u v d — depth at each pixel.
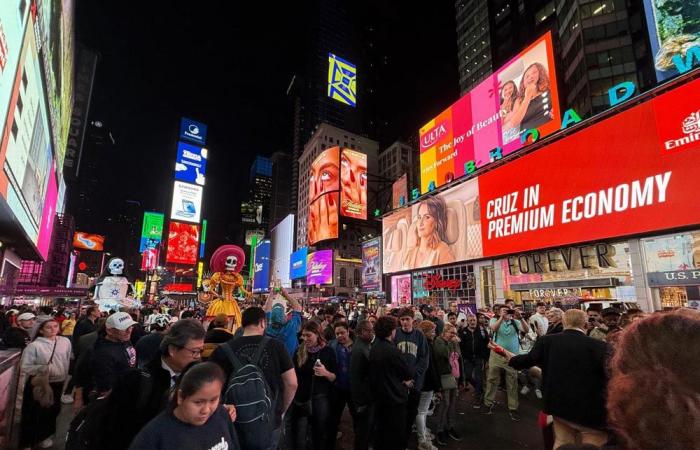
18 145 13.92
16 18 11.01
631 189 17.02
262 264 146.38
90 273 113.25
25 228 19.11
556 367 4.37
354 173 96.56
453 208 28.75
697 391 0.99
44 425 6.05
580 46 43.25
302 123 173.12
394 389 5.31
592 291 18.66
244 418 3.28
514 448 6.54
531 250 21.77
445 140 37.41
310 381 5.89
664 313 1.25
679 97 15.80
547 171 21.19
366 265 52.44
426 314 12.95
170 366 3.10
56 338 6.38
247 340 3.83
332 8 168.25
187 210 112.50
